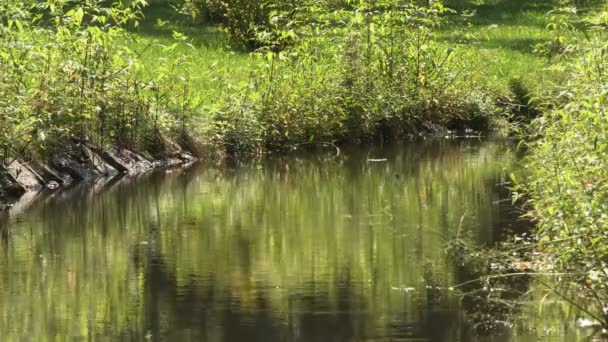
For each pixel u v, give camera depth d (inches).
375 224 556.4
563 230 418.9
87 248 509.7
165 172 729.0
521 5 1551.4
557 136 456.8
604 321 393.1
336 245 509.4
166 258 487.2
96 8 725.3
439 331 385.1
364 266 469.1
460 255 484.1
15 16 647.1
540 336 379.9
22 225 564.1
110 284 446.6
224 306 414.6
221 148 784.3
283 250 499.8
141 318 401.1
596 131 428.5
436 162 773.3
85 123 717.3
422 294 427.8
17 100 666.2
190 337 380.2
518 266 462.0
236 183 687.7
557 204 418.0
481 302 417.4
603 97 435.5
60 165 687.1
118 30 732.0
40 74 701.3
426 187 668.7
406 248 501.7
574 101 471.2
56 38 721.0
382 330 385.7
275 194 649.0
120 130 738.2
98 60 731.4
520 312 406.3
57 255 496.4
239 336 380.2
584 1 805.2
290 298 423.5
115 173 715.4
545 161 448.5
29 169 665.6
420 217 572.7
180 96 802.2
